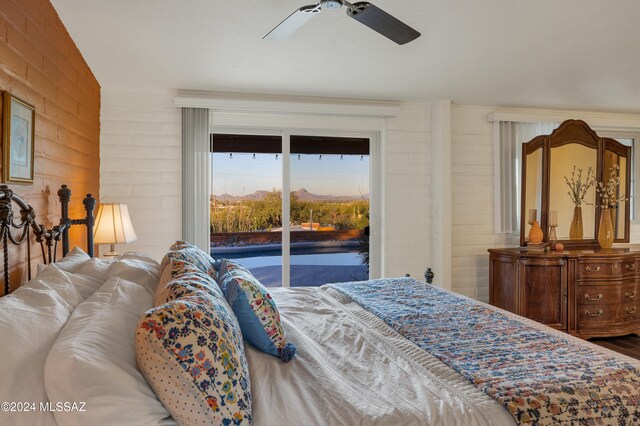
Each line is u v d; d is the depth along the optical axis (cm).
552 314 365
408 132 411
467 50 289
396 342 164
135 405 92
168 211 362
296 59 301
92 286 153
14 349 92
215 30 256
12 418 84
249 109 369
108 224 276
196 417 98
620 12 240
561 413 113
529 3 230
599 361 141
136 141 355
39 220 209
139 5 228
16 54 182
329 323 189
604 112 450
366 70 323
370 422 107
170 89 357
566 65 315
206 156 362
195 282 136
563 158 413
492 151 427
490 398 119
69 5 227
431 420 109
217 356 103
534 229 392
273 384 127
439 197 403
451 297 232
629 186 428
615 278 373
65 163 252
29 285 132
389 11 236
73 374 89
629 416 116
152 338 98
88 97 307
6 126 167
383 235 411
